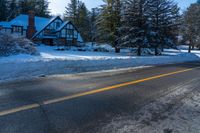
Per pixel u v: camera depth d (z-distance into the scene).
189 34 47.44
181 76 10.43
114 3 38.06
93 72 10.91
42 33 50.78
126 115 4.58
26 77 8.67
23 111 4.55
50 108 4.80
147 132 3.79
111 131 3.76
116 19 37.78
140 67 14.02
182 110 5.06
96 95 6.07
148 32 32.34
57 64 11.75
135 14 31.94
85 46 51.56
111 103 5.38
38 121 4.06
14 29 48.09
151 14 32.75
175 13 37.00
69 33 54.25
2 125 3.84
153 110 4.99
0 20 68.44
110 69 12.45
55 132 3.64
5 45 18.88
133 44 32.62
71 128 3.82
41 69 10.45
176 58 23.39
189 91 7.09
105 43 39.97
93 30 61.91
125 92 6.59
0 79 8.09
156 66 15.09
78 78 8.85
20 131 3.63
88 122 4.12
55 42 52.25
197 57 30.20
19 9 76.00
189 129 3.98
